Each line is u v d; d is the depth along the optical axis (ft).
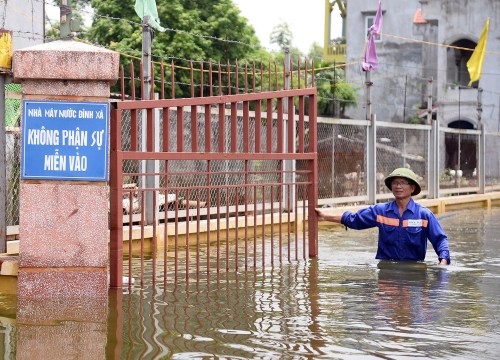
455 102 116.57
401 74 125.18
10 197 29.48
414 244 30.35
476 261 30.48
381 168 57.62
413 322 19.48
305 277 26.40
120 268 24.09
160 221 36.37
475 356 16.40
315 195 31.53
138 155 24.31
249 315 20.13
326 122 50.52
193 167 38.70
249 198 42.27
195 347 16.92
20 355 16.31
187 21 80.18
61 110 22.40
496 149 81.35
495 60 115.44
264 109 54.49
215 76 75.72
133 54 65.41
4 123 24.97
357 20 127.03
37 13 54.08
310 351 16.67
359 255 32.27
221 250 33.99
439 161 65.51
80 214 22.49
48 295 22.41
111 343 17.25
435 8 117.80
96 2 78.07
